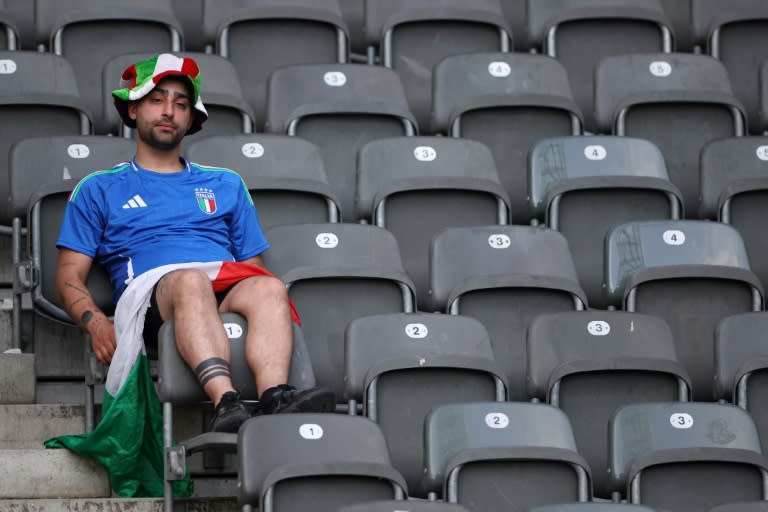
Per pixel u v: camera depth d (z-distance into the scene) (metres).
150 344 18.02
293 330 17.84
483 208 21.77
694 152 24.61
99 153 20.62
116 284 18.67
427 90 26.28
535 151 22.77
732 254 21.20
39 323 19.88
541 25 27.48
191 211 19.02
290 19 25.86
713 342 20.08
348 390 18.03
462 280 19.91
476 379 18.14
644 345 19.17
